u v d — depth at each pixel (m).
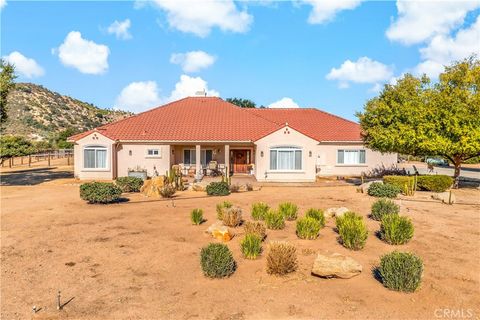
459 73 25.45
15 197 21.91
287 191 24.36
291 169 30.61
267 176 30.52
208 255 9.84
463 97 24.33
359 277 9.63
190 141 32.12
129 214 16.97
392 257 9.19
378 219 15.66
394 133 25.25
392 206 15.74
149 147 32.47
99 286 9.34
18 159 55.91
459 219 15.85
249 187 24.91
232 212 14.97
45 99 130.50
